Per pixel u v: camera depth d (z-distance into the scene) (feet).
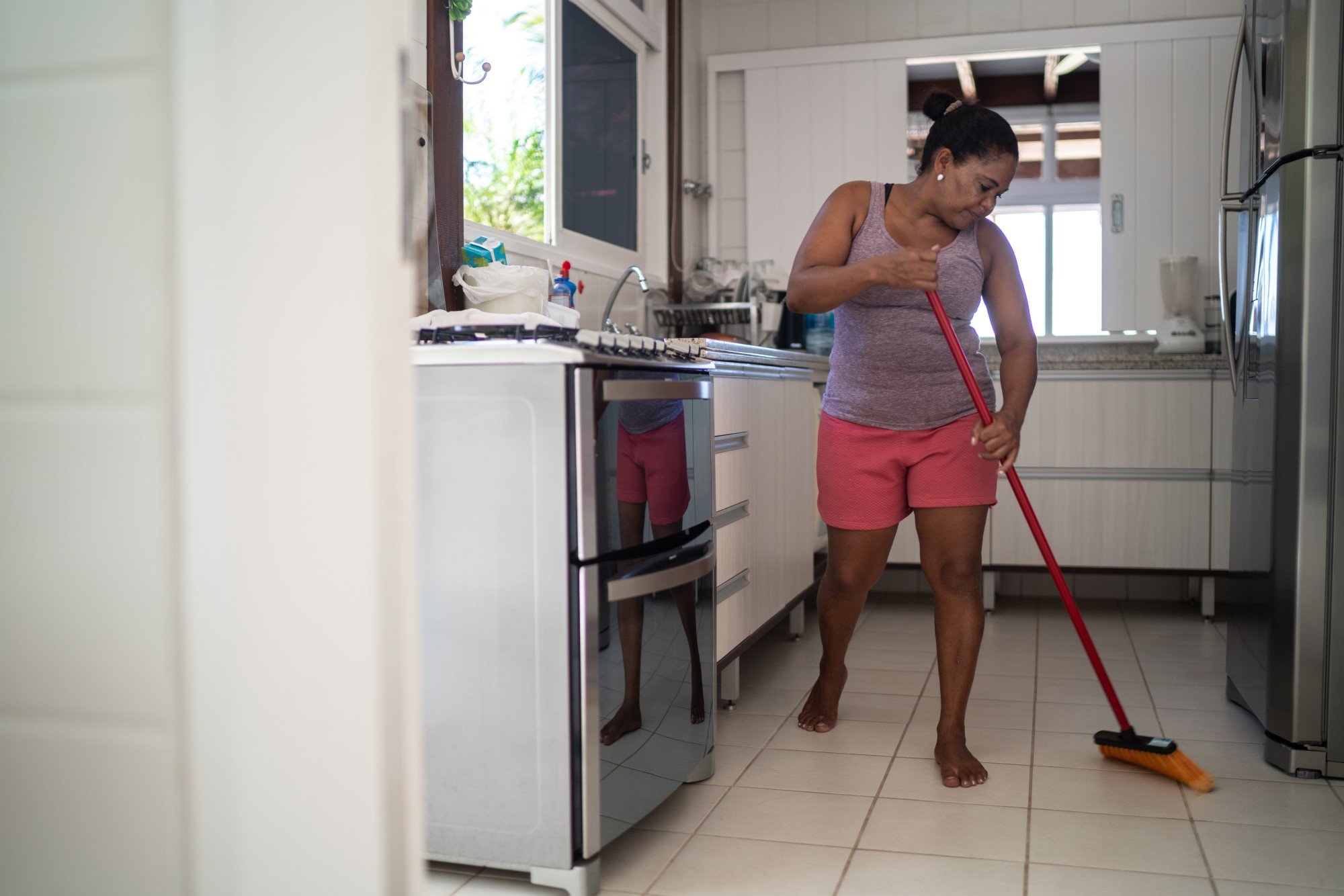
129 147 1.73
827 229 6.84
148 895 1.78
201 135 1.71
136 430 1.75
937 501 6.77
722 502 7.40
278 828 1.75
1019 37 12.77
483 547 4.92
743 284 11.53
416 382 4.99
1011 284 7.05
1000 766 6.76
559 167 9.97
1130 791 6.30
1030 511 6.79
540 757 4.89
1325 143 6.40
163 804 1.77
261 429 1.71
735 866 5.27
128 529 1.75
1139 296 12.50
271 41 1.69
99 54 1.74
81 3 1.74
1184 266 11.98
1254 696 7.35
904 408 6.82
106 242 1.74
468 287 6.74
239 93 1.70
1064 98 14.32
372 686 1.69
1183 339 11.73
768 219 13.56
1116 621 11.55
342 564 1.69
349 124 1.66
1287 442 6.58
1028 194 14.47
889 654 9.99
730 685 8.16
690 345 6.41
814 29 13.46
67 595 1.78
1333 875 5.08
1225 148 7.77
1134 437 11.37
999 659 9.76
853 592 7.36
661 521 5.70
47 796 1.81
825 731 7.55
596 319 10.50
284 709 1.73
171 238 1.73
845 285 6.31
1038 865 5.22
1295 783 6.44
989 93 14.51
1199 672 9.24
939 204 6.57
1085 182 14.29
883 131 13.21
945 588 6.79
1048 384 11.55
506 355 4.83
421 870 1.82
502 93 9.16
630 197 11.84
